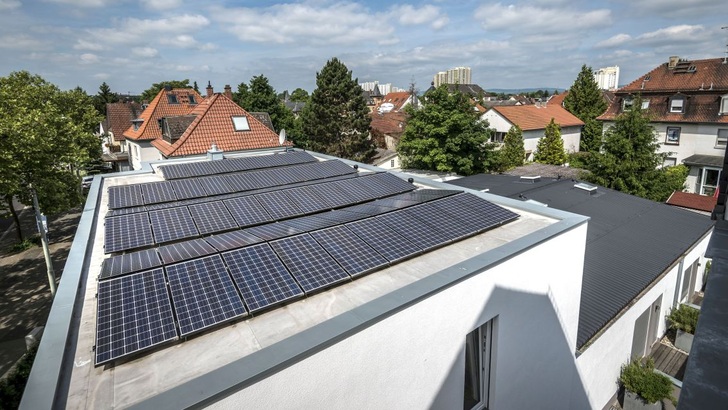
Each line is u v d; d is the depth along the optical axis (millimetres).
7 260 24766
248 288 5988
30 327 17344
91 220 9398
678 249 15281
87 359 4887
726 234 4660
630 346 12711
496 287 7090
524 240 7684
